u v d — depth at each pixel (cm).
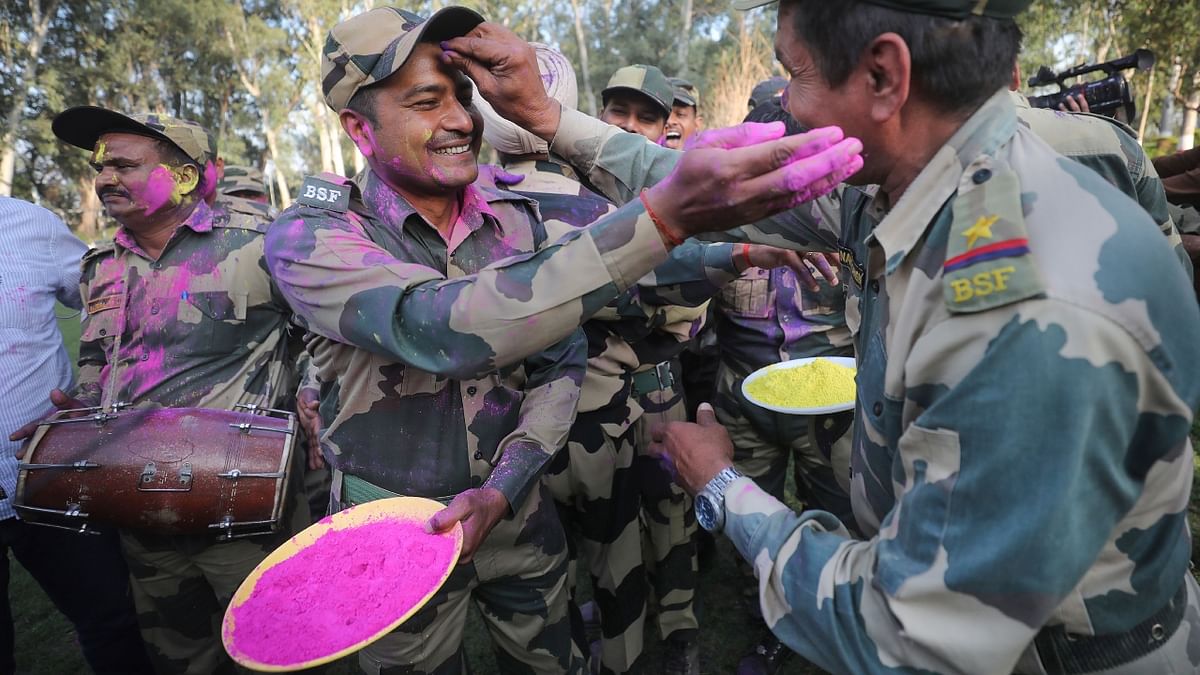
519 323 119
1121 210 83
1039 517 77
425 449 163
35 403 241
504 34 160
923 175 96
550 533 182
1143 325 79
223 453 200
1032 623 81
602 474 227
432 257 164
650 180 169
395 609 125
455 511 142
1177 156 330
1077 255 80
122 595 252
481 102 217
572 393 177
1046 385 77
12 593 352
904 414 94
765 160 99
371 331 131
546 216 209
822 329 269
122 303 231
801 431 264
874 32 91
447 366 126
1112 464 81
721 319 291
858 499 121
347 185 159
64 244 259
